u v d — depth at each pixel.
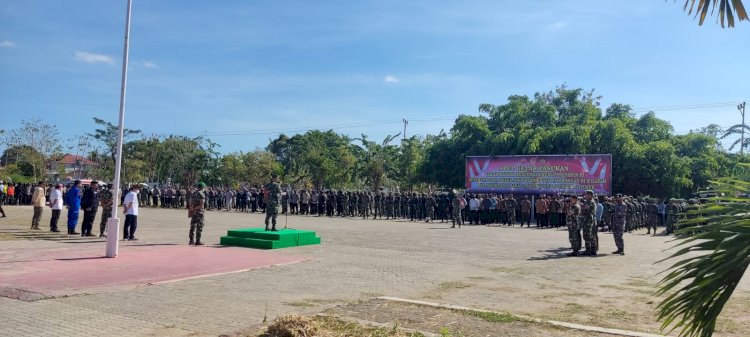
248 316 7.00
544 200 28.05
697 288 2.86
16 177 48.69
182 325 6.50
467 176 34.28
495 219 30.14
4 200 36.91
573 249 15.09
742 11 3.54
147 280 9.41
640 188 35.84
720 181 3.18
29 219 24.27
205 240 16.95
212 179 57.19
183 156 57.25
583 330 6.52
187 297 8.16
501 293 9.09
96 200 17.52
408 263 12.56
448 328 6.45
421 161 45.91
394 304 7.80
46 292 8.16
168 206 40.75
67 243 15.09
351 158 53.72
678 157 35.38
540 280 10.55
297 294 8.58
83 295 8.12
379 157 51.78
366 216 33.97
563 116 43.88
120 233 18.80
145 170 57.53
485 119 42.56
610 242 20.03
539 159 31.97
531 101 43.59
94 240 16.17
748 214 2.80
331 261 12.57
